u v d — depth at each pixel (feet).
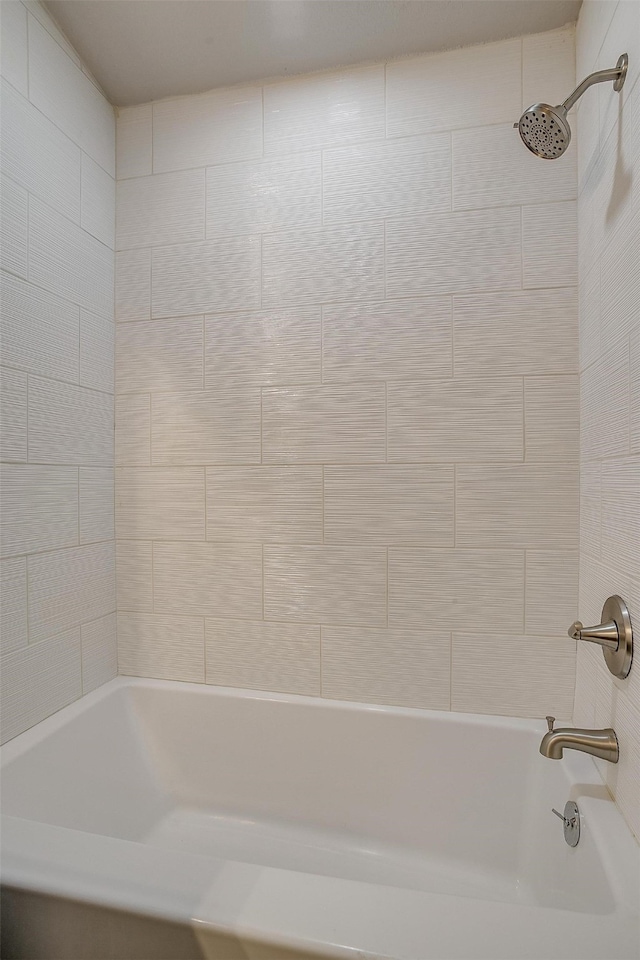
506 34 4.74
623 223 3.46
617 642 3.32
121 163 5.65
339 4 4.45
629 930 2.45
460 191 4.86
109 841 3.11
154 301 5.56
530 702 4.74
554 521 4.68
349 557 5.08
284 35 4.78
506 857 4.41
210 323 5.42
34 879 2.80
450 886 4.41
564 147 3.68
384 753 4.86
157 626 5.56
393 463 4.98
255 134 5.34
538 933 2.44
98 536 5.34
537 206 4.72
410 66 4.99
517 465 4.74
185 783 5.24
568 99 3.51
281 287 5.24
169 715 5.34
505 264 4.77
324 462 5.13
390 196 5.01
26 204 4.41
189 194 5.49
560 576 4.67
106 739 4.99
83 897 2.69
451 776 4.69
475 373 4.82
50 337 4.68
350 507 5.08
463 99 4.87
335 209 5.13
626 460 3.41
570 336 4.65
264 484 5.27
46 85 4.64
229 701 5.22
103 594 5.42
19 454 4.32
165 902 2.61
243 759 5.15
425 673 4.94
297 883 2.74
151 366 5.56
